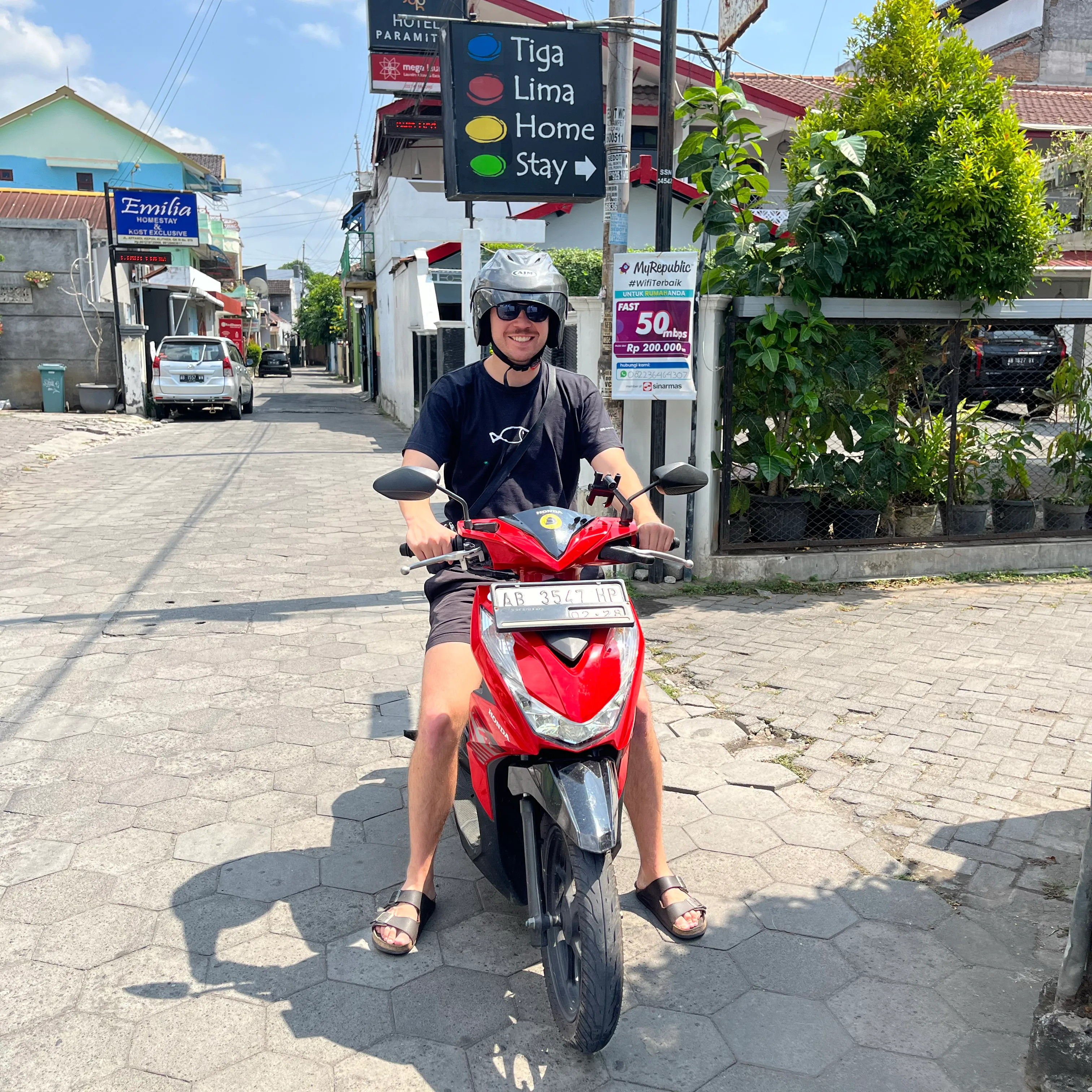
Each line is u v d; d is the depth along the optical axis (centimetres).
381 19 1867
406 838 363
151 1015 266
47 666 533
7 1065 247
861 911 319
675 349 662
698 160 685
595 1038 235
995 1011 272
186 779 406
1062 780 406
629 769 303
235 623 616
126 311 2164
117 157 3984
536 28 780
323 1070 247
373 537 873
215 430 1844
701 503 698
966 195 649
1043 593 691
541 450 317
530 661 246
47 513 966
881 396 727
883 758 428
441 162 2295
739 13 646
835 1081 246
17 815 375
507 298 289
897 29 682
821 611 646
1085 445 771
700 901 324
